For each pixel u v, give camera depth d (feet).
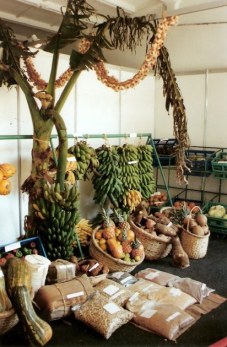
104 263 10.07
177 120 10.78
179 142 10.93
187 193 16.72
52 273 8.84
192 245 11.90
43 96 9.39
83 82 13.55
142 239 11.50
